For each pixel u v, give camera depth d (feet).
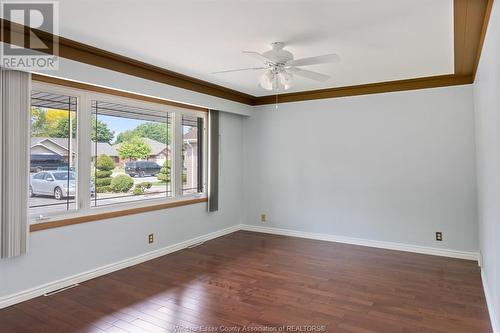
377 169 15.58
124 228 12.89
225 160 18.31
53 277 10.53
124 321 8.64
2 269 9.29
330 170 16.80
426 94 14.42
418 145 14.64
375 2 7.35
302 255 14.40
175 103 15.31
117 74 11.57
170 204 14.94
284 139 18.15
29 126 9.57
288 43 9.86
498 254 7.42
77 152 11.38
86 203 11.64
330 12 7.84
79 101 11.42
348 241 16.35
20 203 9.40
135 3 7.41
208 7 7.57
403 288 10.75
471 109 13.57
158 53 10.86
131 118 13.41
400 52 10.66
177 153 15.53
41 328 8.25
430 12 7.83
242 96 18.15
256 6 7.57
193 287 10.91
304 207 17.60
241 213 19.56
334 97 16.57
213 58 11.34
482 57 9.66
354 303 9.69
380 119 15.46
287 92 17.26
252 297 10.12
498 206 7.28
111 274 12.11
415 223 14.76
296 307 9.45
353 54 10.85
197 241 16.48
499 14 6.09
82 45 10.08
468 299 9.89
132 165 13.48
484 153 10.00
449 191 14.05
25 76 9.43
